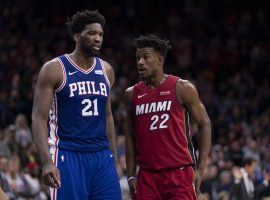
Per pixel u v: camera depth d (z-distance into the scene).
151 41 8.81
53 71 8.09
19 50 25.16
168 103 8.81
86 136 8.18
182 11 32.94
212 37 32.03
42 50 25.97
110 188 8.24
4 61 23.89
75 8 30.84
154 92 8.88
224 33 32.28
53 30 28.16
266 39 32.34
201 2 33.47
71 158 8.12
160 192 8.84
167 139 8.80
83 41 8.16
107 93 8.34
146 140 8.86
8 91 21.89
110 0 31.98
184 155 8.82
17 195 15.48
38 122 7.98
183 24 32.34
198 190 8.91
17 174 15.66
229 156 20.59
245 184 16.31
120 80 25.36
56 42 27.22
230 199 16.47
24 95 21.25
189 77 28.62
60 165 8.09
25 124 18.48
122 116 21.75
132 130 9.10
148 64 8.81
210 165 18.41
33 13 29.06
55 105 8.16
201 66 30.19
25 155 17.02
